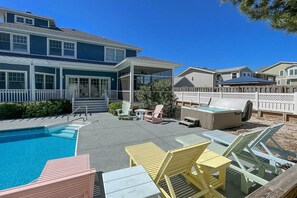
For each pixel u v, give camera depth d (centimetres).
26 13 1655
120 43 1806
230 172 361
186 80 3344
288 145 520
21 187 140
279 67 3591
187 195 277
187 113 870
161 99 1079
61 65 1275
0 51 1309
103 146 529
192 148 240
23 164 454
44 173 259
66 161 305
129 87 1227
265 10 292
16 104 1001
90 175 168
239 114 794
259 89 1148
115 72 1686
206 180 282
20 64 1245
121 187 195
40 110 1058
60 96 1287
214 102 972
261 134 354
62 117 1024
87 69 1542
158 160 312
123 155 459
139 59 1185
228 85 2408
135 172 229
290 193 151
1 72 1213
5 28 1288
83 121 912
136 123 867
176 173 277
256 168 349
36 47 1428
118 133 679
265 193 137
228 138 448
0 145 613
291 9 271
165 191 272
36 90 1170
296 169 177
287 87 984
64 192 166
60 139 687
